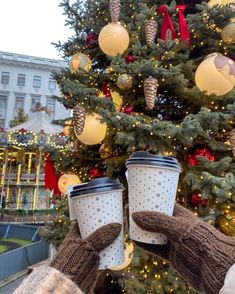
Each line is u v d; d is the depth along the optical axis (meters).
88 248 0.67
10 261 6.38
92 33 3.96
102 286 3.79
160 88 3.24
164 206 0.75
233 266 0.63
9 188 21.53
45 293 0.58
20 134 18.00
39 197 21.25
